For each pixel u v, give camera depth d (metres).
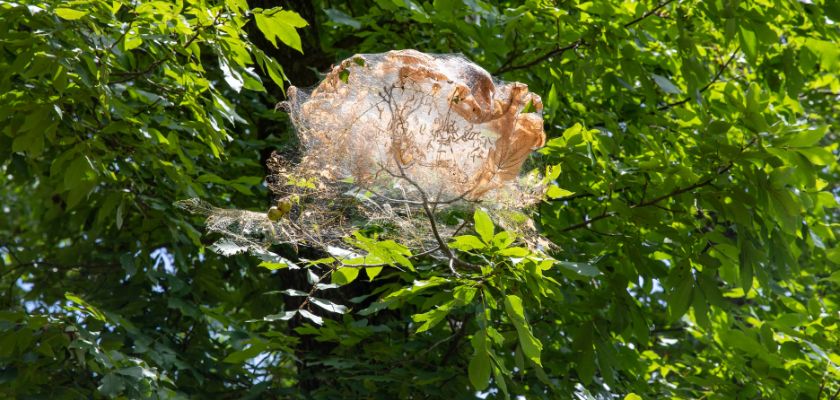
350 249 3.96
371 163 3.42
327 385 5.54
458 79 3.45
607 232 5.27
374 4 6.42
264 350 4.56
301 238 3.78
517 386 5.21
